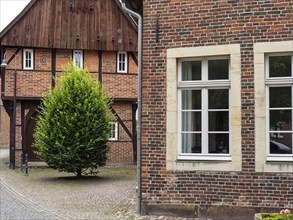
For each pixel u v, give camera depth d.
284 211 7.86
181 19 9.52
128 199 11.98
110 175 18.20
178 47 9.51
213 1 9.30
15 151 22.41
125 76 23.64
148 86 9.66
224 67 9.37
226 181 9.08
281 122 8.92
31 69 22.53
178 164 9.40
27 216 9.70
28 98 22.33
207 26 9.32
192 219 9.12
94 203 11.46
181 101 9.59
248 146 8.96
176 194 9.40
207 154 9.34
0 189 14.09
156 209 9.52
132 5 10.73
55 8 23.19
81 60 23.33
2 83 22.25
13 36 22.27
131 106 23.83
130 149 23.78
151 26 9.72
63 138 16.53
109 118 17.77
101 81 23.39
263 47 8.93
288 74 8.94
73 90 16.95
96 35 23.36
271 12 8.93
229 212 9.02
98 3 23.75
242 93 9.03
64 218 9.48
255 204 8.88
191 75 9.59
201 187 9.24
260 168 8.86
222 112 9.33
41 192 13.57
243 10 9.09
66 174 18.75
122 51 23.59
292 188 8.69
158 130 9.55
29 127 22.83
